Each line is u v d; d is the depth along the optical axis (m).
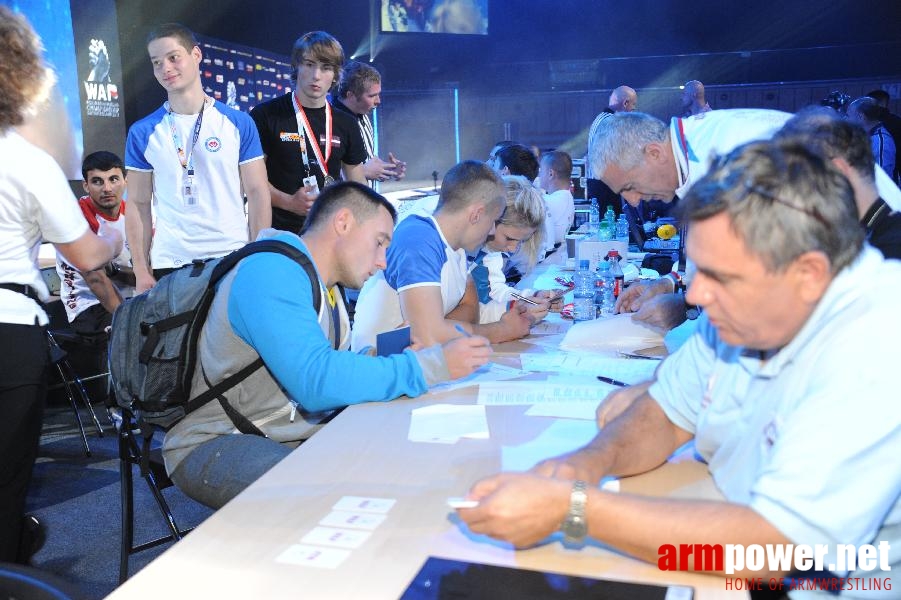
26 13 5.51
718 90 13.45
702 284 1.02
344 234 2.02
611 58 13.99
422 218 2.50
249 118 3.69
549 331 2.75
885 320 1.00
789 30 13.97
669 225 3.79
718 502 1.06
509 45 14.60
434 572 1.07
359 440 1.59
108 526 3.22
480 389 1.94
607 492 1.09
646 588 1.02
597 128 2.31
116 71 6.43
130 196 3.61
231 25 9.02
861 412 0.98
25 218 2.16
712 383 1.32
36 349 2.21
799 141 1.01
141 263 3.62
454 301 2.61
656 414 1.43
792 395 1.08
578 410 1.76
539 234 3.21
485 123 14.34
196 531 1.20
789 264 0.96
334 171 4.30
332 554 1.12
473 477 1.39
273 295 1.82
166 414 1.93
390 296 2.56
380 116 13.98
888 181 1.71
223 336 1.87
